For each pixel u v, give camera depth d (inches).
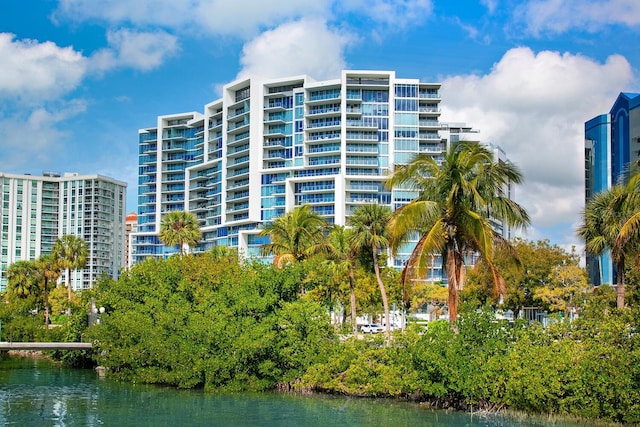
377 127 5305.1
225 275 2037.4
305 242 2208.4
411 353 1456.7
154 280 2114.9
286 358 1696.6
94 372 2255.2
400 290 2647.6
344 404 1505.9
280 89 5679.1
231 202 5846.5
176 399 1612.9
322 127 5324.8
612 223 1775.3
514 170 1342.3
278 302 1813.5
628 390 1181.1
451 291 1384.1
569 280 2608.3
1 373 2231.8
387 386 1487.5
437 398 1444.4
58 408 1507.1
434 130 5408.5
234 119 5841.5
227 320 1761.8
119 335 2030.0
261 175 5570.9
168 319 1841.8
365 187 5255.9
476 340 1386.6
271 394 1662.2
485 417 1318.9
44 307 4210.1
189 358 1765.5
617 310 1317.7
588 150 5575.8
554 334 1354.6
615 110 5315.0
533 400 1255.5
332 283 2330.2
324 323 1718.8
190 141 6663.4
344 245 2186.3
